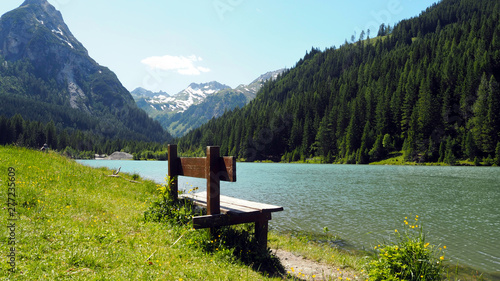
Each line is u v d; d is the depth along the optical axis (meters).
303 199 22.17
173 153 8.02
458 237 11.98
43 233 5.39
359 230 12.66
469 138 106.12
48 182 10.52
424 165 108.88
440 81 149.50
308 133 157.88
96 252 4.91
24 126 162.00
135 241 5.87
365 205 19.81
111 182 13.68
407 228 13.27
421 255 5.55
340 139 143.88
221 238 6.27
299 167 94.38
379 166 103.12
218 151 6.02
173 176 8.04
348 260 7.80
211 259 5.43
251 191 27.16
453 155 105.44
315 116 167.25
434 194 26.73
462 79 142.62
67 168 14.44
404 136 132.38
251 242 6.44
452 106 131.12
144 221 7.49
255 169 79.81
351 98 183.62
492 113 106.44
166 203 7.89
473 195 26.27
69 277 4.00
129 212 8.35
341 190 28.92
